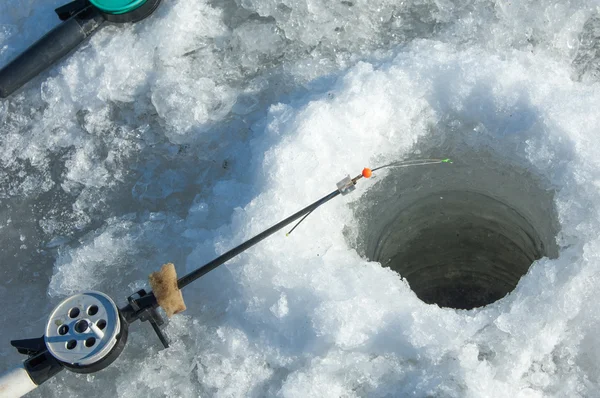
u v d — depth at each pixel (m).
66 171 0.79
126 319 0.65
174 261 0.73
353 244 0.74
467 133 0.74
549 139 0.70
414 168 0.76
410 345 0.65
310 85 0.79
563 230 0.68
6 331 0.73
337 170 0.72
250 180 0.74
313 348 0.66
